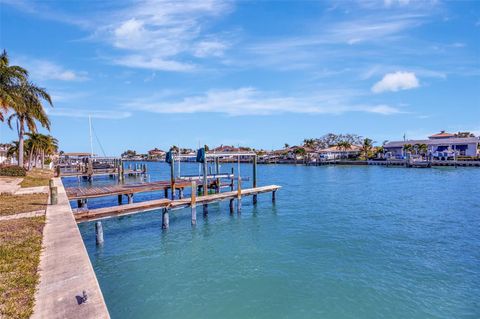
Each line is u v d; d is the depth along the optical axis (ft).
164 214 67.92
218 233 65.82
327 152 422.82
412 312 33.86
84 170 194.29
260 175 239.30
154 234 64.95
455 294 37.58
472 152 304.71
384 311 34.12
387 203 101.14
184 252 53.83
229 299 37.22
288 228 69.41
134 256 52.01
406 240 58.85
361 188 143.23
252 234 64.85
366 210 89.40
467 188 136.05
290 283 41.16
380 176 207.72
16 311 19.81
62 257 29.73
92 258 51.06
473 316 32.94
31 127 140.05
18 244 33.27
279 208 93.40
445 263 47.14
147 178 198.59
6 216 48.32
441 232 64.39
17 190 83.56
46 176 141.69
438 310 34.17
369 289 39.11
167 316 33.65
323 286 40.16
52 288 23.38
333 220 76.69
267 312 34.27
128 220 76.59
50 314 19.75
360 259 49.26
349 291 38.73
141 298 37.65
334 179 192.85
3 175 119.44
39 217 47.11
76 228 40.50
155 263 48.83
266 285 40.70
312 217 80.48
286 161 431.84
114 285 41.14
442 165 279.08
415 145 336.70
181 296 38.04
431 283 40.52
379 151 388.98
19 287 23.40
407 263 47.34
